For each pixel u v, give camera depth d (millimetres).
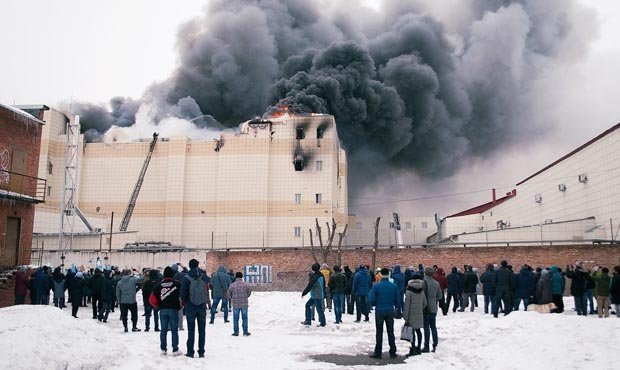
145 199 61438
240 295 16641
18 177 29656
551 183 51719
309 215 58938
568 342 11375
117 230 61094
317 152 60156
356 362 12391
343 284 19625
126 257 44500
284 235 58750
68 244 50594
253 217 59062
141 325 19578
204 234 59594
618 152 38938
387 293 13062
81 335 11227
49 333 10328
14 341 9328
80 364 10109
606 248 36375
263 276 41625
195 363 11836
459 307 25797
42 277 21250
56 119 62562
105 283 20594
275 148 60594
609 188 40250
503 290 20016
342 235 43125
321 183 59531
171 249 44562
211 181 60812
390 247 43062
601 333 11656
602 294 19562
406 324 13039
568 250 36969
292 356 13109
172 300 12938
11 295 26641
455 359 12445
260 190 59469
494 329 13805
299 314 22609
